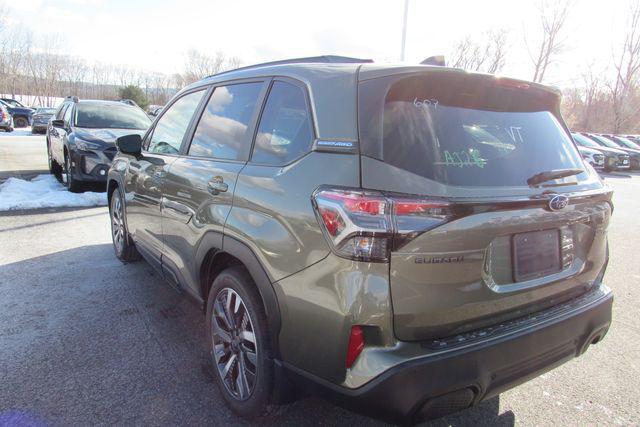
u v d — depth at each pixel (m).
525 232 2.13
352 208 1.82
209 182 2.75
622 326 3.93
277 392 2.30
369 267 1.79
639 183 15.59
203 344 3.35
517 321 2.16
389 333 1.83
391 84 2.02
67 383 2.83
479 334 2.02
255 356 2.37
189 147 3.31
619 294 4.69
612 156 19.09
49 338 3.37
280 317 2.14
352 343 1.85
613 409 2.75
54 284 4.39
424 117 2.06
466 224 1.88
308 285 1.98
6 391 2.72
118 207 4.89
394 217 1.78
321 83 2.26
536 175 2.23
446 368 1.85
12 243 5.60
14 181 9.09
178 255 3.22
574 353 2.39
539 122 2.51
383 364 1.81
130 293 4.22
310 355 2.02
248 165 2.54
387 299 1.80
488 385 1.99
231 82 3.11
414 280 1.82
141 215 3.98
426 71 2.07
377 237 1.78
